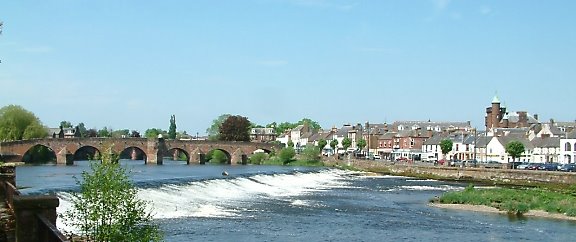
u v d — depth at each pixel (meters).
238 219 51.00
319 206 63.22
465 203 67.44
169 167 139.62
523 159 156.12
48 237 14.05
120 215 22.11
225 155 187.88
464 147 174.75
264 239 42.22
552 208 60.50
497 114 199.88
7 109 148.12
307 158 169.62
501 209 62.06
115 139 157.88
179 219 49.47
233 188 75.38
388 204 67.19
